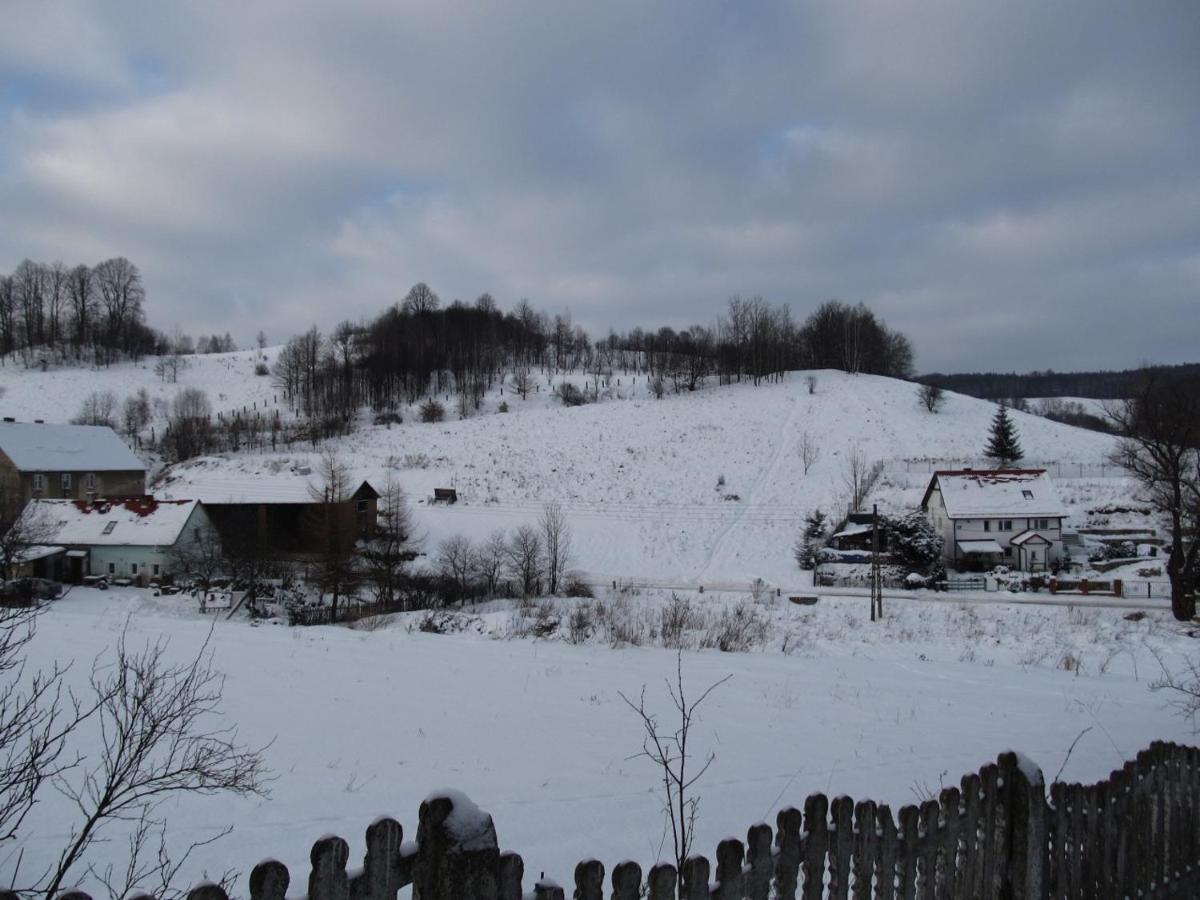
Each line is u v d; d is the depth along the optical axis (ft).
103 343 427.33
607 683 48.67
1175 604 115.34
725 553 177.37
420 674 48.42
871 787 29.66
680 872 13.16
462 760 31.83
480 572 144.25
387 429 299.58
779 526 192.65
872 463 237.86
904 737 38.40
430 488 220.64
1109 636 94.58
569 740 35.53
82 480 204.95
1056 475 226.99
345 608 130.72
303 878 20.02
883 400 308.60
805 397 311.88
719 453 249.96
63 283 432.25
